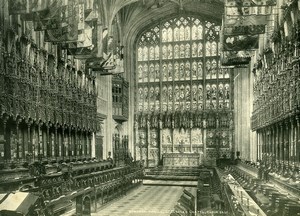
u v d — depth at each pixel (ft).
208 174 81.25
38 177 46.29
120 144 109.50
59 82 66.85
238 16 51.60
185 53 113.91
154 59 116.26
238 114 104.58
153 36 116.98
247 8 51.44
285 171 48.91
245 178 50.57
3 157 51.78
